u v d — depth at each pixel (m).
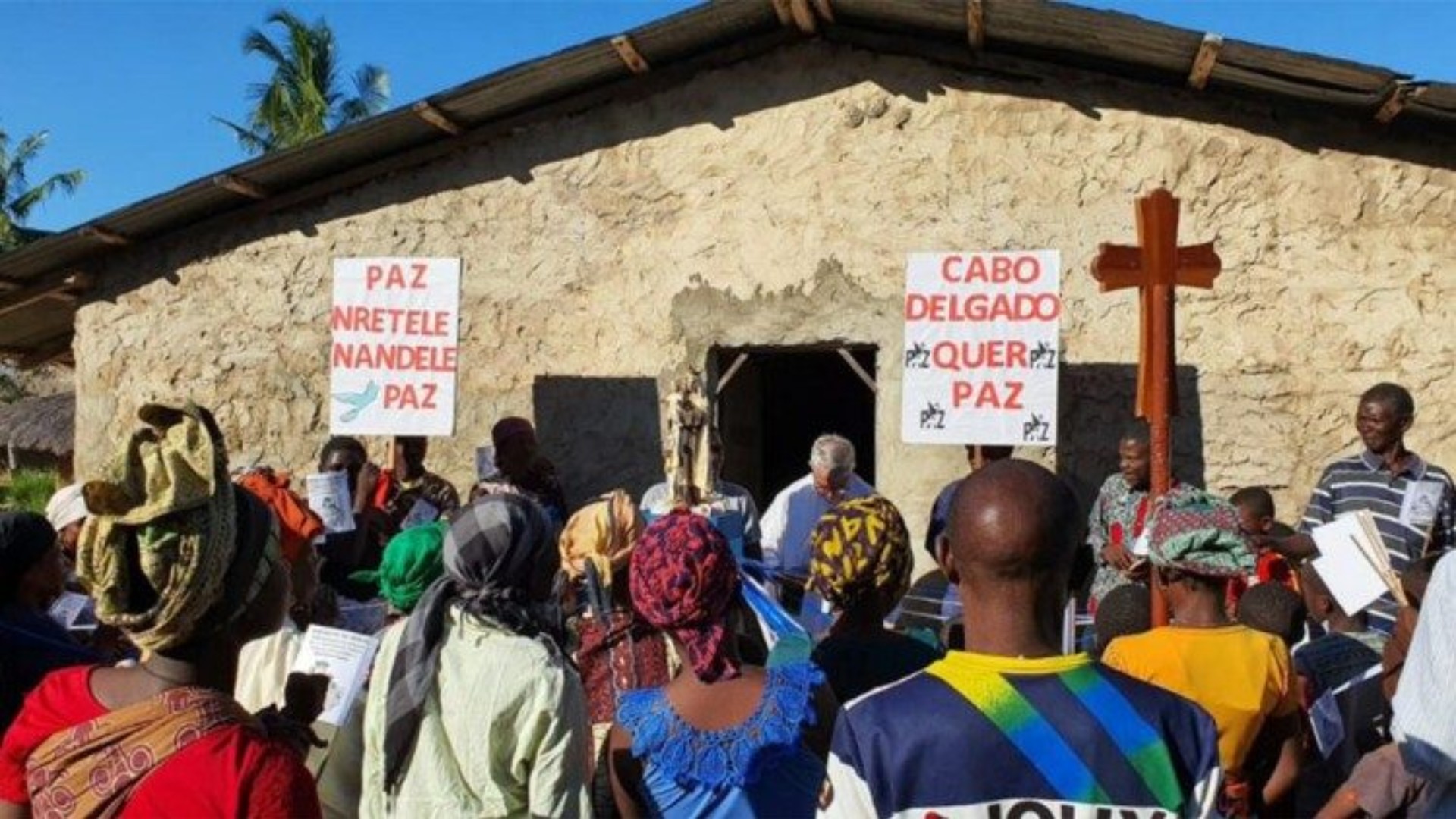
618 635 4.29
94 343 8.82
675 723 2.86
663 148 8.09
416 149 8.32
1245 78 6.89
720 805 2.81
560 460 8.16
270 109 32.00
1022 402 6.85
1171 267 5.57
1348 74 6.46
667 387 8.02
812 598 4.89
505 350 8.27
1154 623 4.37
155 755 2.03
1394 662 3.87
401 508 7.32
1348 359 7.23
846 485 7.05
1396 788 3.11
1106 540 6.76
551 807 3.05
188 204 8.27
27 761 2.18
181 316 8.69
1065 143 7.57
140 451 2.18
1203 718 2.15
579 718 3.18
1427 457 7.10
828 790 2.16
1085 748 2.08
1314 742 4.30
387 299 7.54
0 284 8.75
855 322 7.77
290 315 8.53
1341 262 7.25
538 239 8.26
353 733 3.63
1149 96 7.47
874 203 7.79
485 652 3.16
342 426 7.52
